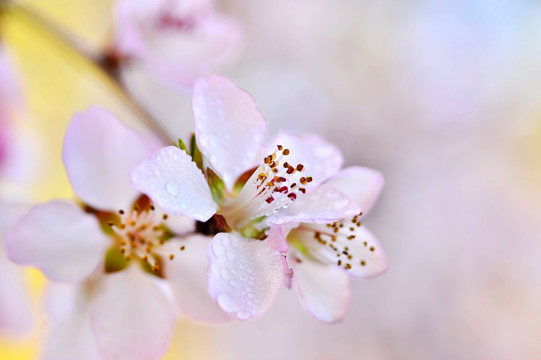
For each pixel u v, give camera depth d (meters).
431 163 0.49
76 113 0.19
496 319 0.46
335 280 0.19
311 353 0.46
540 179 0.48
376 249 0.18
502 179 0.48
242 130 0.18
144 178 0.17
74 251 0.19
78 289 0.19
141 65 0.24
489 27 0.47
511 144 0.48
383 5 0.49
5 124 0.24
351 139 0.48
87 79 0.36
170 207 0.17
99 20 0.39
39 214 0.19
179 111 0.44
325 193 0.18
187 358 0.42
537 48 0.46
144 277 0.19
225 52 0.24
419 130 0.49
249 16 0.49
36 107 0.35
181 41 0.24
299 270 0.18
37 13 0.23
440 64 0.48
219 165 0.18
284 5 0.49
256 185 0.18
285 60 0.48
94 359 0.19
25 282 0.22
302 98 0.47
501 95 0.48
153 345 0.19
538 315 0.46
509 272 0.47
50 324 0.19
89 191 0.19
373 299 0.47
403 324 0.47
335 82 0.49
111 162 0.19
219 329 0.44
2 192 0.24
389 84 0.49
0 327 0.21
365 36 0.49
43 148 0.26
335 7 0.50
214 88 0.18
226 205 0.18
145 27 0.24
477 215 0.48
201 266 0.19
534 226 0.47
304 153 0.18
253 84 0.47
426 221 0.48
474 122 0.48
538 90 0.47
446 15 0.48
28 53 0.35
